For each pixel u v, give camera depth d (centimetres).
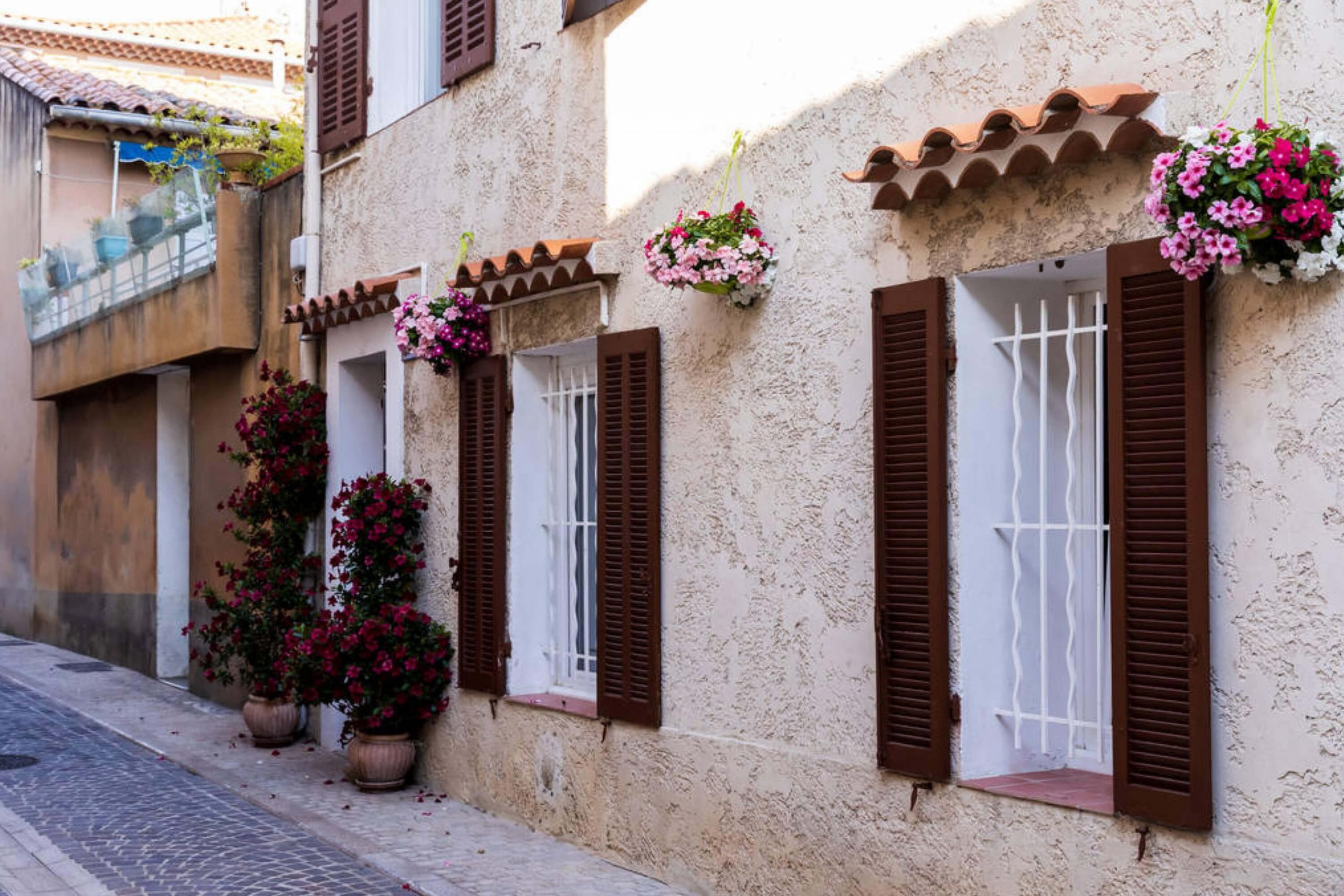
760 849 596
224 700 1225
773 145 600
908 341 523
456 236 859
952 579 512
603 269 700
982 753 511
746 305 610
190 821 791
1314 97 399
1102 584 498
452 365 831
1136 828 439
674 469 658
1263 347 411
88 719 1159
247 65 2258
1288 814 402
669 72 669
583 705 741
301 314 989
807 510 577
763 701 600
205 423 1241
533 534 798
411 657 831
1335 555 392
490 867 682
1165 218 406
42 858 709
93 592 1581
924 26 530
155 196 1260
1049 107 442
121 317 1355
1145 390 440
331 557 983
